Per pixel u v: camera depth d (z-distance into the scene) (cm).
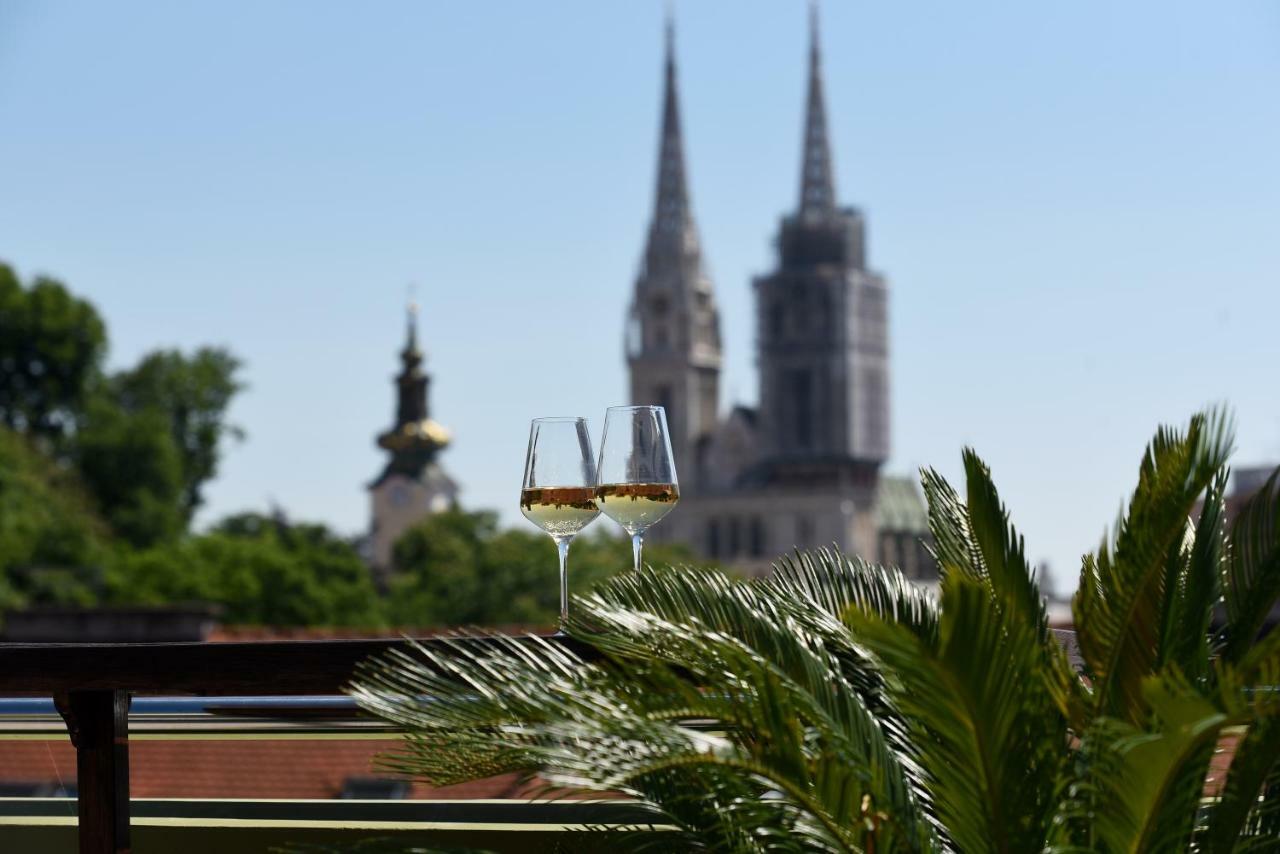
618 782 307
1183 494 317
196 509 8044
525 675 315
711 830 333
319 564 8456
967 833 312
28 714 402
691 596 342
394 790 1107
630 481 380
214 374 8106
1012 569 352
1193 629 336
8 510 5806
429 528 10900
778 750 304
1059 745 319
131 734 404
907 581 378
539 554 9581
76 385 7062
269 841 406
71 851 426
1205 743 286
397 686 324
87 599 5844
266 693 354
